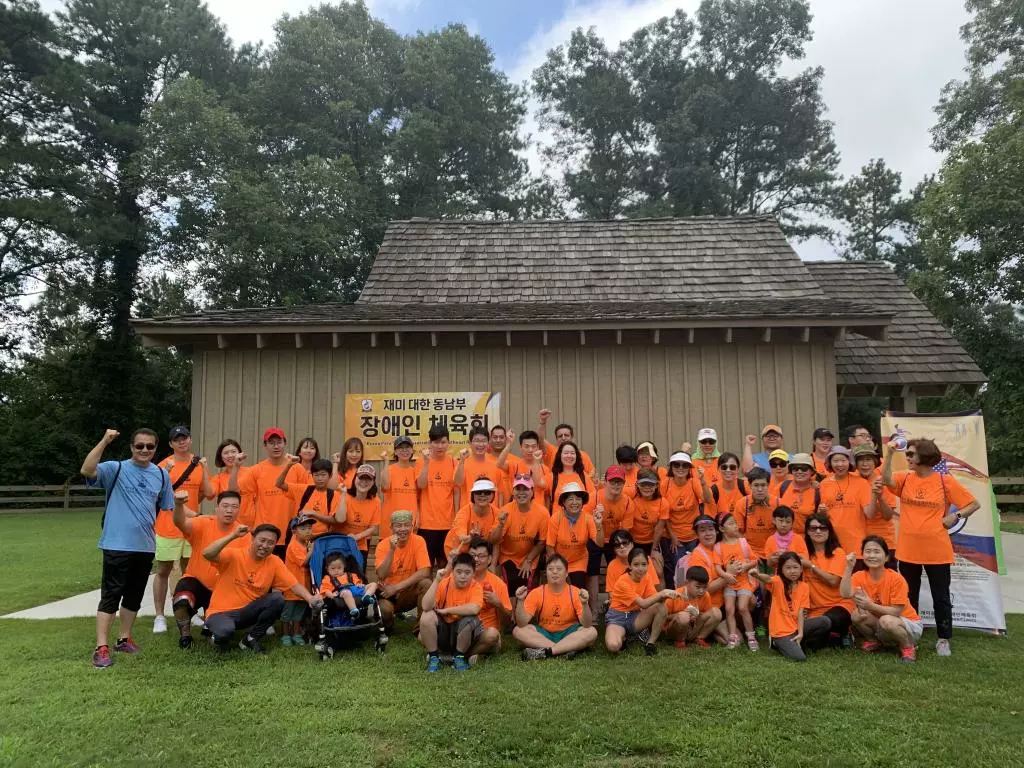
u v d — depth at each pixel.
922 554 5.61
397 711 4.18
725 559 5.84
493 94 39.00
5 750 3.58
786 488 6.45
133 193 26.36
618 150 40.06
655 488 6.32
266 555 5.59
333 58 32.66
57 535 14.47
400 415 8.59
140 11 28.31
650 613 5.48
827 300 9.44
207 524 5.89
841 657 5.34
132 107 28.12
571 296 11.12
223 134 25.61
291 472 6.63
